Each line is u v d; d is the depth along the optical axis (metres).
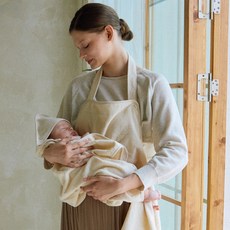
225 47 1.46
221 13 1.45
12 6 2.34
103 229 1.19
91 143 1.19
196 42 1.42
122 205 1.18
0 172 2.40
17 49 2.38
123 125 1.19
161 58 1.73
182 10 1.57
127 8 1.95
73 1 2.49
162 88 1.18
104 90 1.26
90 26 1.15
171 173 1.11
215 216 1.49
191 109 1.43
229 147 1.73
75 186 1.15
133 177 1.08
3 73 2.36
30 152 2.46
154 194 1.21
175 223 1.64
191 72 1.42
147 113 1.19
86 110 1.26
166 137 1.14
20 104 2.41
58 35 2.47
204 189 1.53
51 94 2.48
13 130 2.41
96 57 1.19
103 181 1.09
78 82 1.36
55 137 1.26
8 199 2.44
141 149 1.20
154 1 1.77
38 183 2.49
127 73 1.22
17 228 2.48
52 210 2.55
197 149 1.46
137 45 1.87
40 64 2.44
